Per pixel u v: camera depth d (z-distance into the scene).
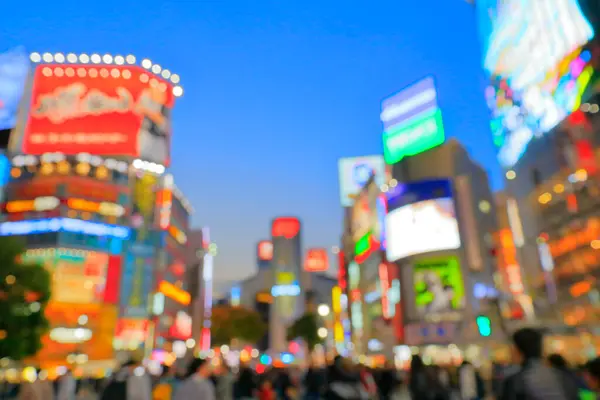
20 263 34.75
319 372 11.62
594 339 40.84
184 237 118.69
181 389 7.24
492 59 93.12
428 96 72.19
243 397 12.63
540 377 4.41
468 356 48.38
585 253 57.78
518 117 77.75
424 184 58.69
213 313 118.31
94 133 92.50
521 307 53.31
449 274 54.00
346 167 119.44
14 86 81.31
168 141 101.62
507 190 74.38
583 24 63.66
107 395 8.08
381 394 13.05
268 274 162.50
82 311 73.31
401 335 56.34
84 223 78.31
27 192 79.00
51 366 65.25
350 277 98.38
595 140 58.19
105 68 97.69
